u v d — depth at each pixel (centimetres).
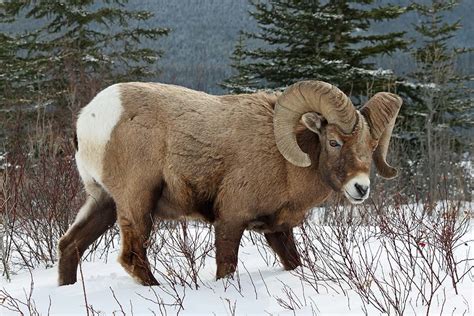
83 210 877
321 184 823
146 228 827
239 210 821
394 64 2688
